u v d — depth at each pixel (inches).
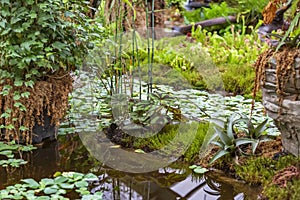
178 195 68.5
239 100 118.6
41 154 83.7
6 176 73.2
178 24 228.2
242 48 172.7
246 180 72.2
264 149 81.7
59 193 65.4
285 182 64.9
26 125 83.1
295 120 67.5
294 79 64.8
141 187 71.2
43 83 82.1
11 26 78.0
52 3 81.3
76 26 84.5
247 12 211.0
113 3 92.0
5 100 81.7
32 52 78.6
